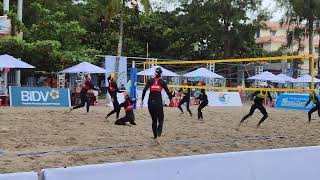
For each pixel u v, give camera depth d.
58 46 23.70
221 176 4.24
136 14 30.44
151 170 3.83
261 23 40.16
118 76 27.80
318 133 12.63
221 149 9.16
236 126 13.88
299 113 21.03
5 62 20.06
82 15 35.97
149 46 44.28
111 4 28.73
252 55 45.66
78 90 22.38
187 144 9.61
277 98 26.41
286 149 4.78
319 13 39.62
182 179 4.00
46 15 26.36
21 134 10.40
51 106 20.67
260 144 10.02
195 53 42.88
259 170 4.51
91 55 28.55
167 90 9.72
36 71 26.03
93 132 11.20
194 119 15.97
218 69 37.00
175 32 43.12
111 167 3.62
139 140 10.07
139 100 22.83
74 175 3.45
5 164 6.97
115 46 39.88
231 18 38.03
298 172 4.84
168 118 16.12
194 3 39.19
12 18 23.31
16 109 17.70
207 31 40.56
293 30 42.19
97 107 20.41
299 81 30.56
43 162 7.23
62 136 10.30
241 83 34.75
